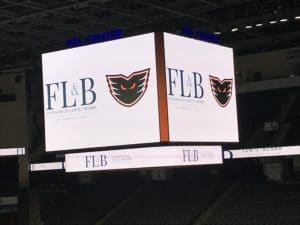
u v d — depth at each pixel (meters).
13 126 22.33
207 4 20.44
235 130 13.72
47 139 13.20
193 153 12.66
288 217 26.39
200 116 12.66
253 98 32.12
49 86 13.20
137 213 30.72
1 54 26.16
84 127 12.77
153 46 11.89
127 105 12.22
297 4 21.97
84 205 32.62
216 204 29.39
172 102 11.95
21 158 24.44
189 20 23.14
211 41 13.23
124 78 12.26
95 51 12.64
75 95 12.90
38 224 25.84
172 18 21.81
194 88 12.54
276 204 27.62
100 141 12.57
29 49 25.38
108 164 12.61
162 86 11.80
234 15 23.08
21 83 22.58
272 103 31.88
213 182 31.64
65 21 22.30
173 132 11.92
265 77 27.22
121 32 12.41
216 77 13.23
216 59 13.29
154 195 32.03
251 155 24.31
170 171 33.06
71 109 12.94
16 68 26.88
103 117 12.53
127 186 33.75
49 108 13.20
